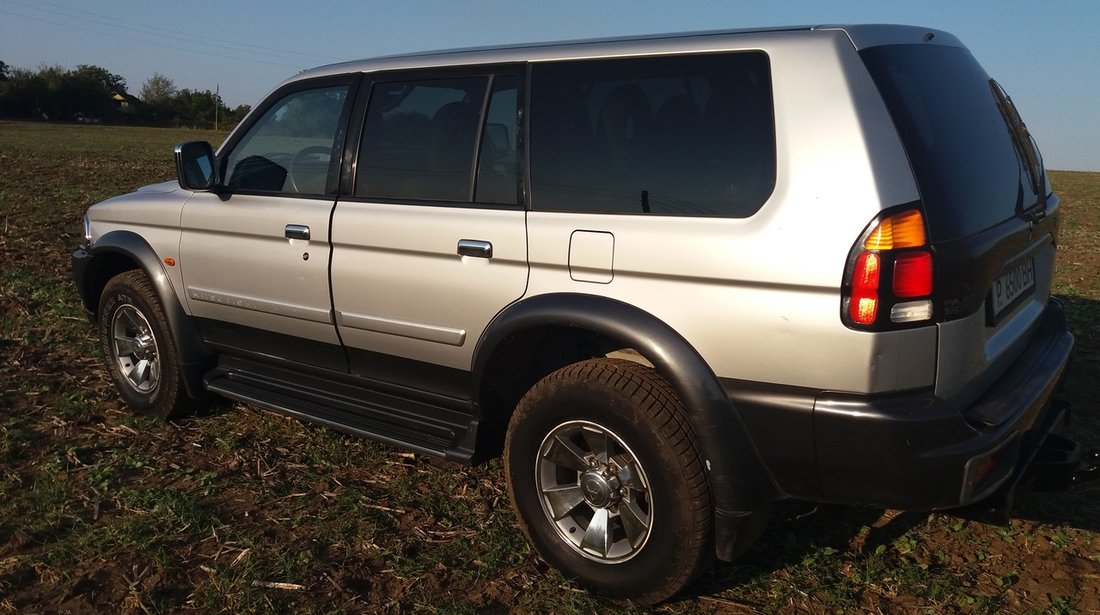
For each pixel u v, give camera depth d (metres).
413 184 3.43
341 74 3.80
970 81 3.04
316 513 3.54
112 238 4.54
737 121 2.66
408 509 3.59
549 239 2.94
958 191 2.56
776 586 2.99
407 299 3.38
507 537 3.32
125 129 72.38
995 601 2.87
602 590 2.91
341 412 3.76
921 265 2.37
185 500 3.53
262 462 4.02
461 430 3.39
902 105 2.54
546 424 2.95
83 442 4.25
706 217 2.65
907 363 2.39
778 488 2.64
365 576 3.09
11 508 3.53
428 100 3.45
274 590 2.98
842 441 2.44
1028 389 2.82
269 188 3.96
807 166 2.48
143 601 2.91
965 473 2.42
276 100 4.04
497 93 3.25
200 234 4.18
